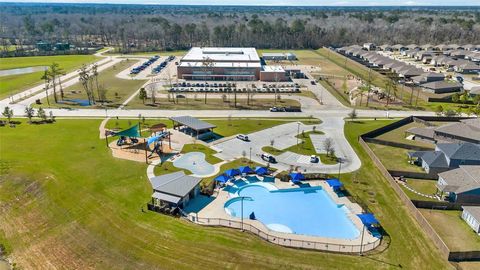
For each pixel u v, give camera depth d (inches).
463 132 3371.1
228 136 3624.5
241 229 2161.7
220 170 2886.3
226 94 5300.2
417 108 4682.6
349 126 3986.2
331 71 7022.6
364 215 2213.3
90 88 5487.2
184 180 2507.4
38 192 2549.2
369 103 4891.7
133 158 3058.6
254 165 2989.7
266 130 3818.9
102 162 2970.0
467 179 2500.0
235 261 1891.0
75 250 2006.6
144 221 2218.3
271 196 2568.9
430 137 3472.0
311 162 3061.0
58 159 3004.4
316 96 5231.3
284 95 5280.5
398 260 1914.4
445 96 5073.8
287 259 1911.9
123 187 2598.4
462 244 2015.3
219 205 2415.1
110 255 1955.0
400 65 6806.1
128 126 3848.4
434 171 2822.3
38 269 1899.6
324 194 2608.3
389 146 3415.4
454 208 2367.1
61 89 5078.7
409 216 2305.6
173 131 3718.0
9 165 2883.9
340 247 2017.7
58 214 2315.5
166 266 1861.5
